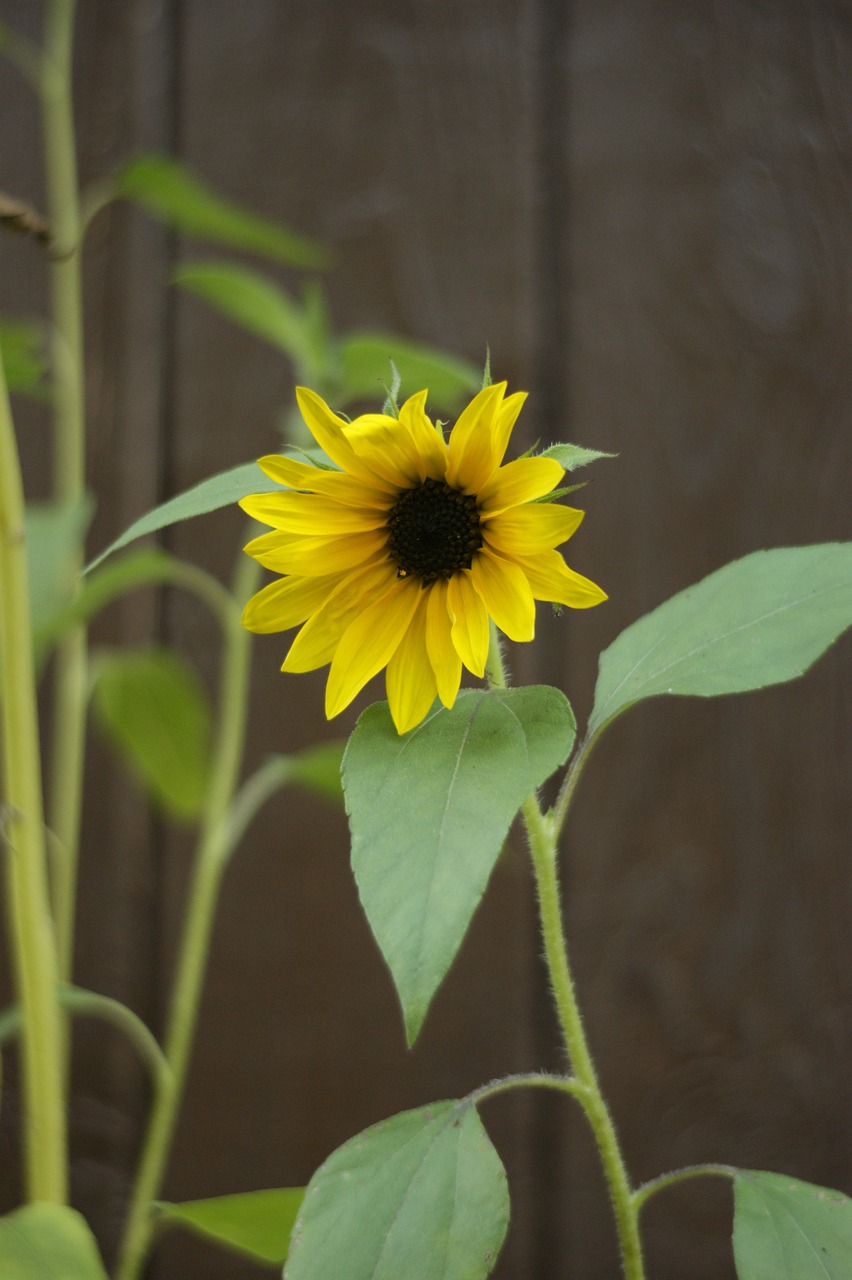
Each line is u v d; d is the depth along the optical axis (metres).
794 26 1.39
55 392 1.23
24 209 1.03
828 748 1.31
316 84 1.43
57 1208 0.95
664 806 1.32
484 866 0.87
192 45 1.44
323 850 1.37
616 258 1.37
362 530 0.93
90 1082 1.37
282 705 1.39
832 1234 0.93
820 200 1.37
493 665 0.94
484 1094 0.94
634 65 1.39
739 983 1.29
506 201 1.39
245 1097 1.35
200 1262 1.33
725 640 0.94
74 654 1.23
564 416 1.36
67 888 1.20
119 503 1.41
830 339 1.35
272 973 1.36
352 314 1.39
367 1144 0.93
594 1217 1.28
